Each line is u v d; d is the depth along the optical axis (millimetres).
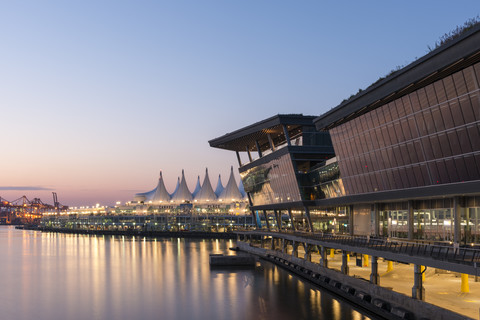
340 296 60906
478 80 42000
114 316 56719
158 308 60188
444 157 49250
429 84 47812
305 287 70750
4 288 77562
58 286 79188
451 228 55500
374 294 51594
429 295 48688
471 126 44531
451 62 42125
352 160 68625
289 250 107312
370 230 74062
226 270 93812
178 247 163625
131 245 177500
